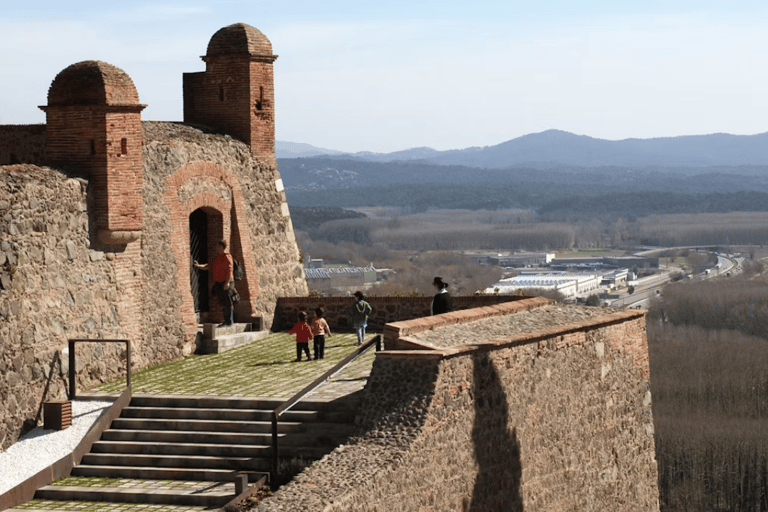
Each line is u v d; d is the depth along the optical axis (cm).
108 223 1859
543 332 1769
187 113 2530
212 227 2359
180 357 2112
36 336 1667
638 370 2192
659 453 8700
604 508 1983
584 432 1917
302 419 1551
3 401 1570
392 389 1454
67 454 1515
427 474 1385
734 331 11756
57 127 1884
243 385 1770
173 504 1391
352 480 1248
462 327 1727
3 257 1599
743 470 8406
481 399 1550
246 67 2462
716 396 9562
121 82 1892
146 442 1565
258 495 1356
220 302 2323
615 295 15962
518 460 1655
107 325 1878
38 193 1698
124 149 1897
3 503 1371
